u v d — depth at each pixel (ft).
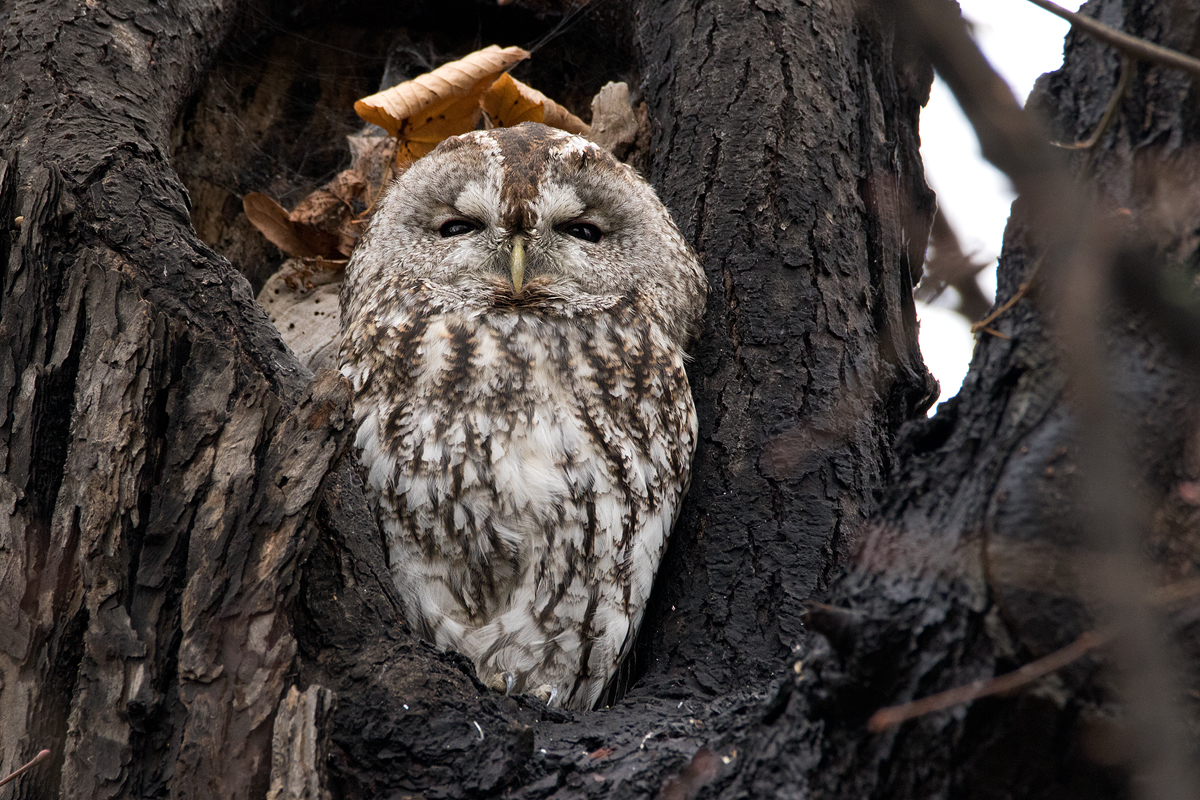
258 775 20.34
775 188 21.34
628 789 20.36
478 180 21.16
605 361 21.02
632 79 22.18
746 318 21.22
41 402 20.57
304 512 20.48
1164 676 16.75
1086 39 20.35
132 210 20.80
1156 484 20.10
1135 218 20.18
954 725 20.11
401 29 22.30
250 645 20.42
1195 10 20.25
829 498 21.02
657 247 21.20
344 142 22.26
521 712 20.57
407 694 20.45
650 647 20.99
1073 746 20.06
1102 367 17.66
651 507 20.99
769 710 20.33
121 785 20.35
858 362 21.17
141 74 21.24
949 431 20.27
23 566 20.48
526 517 20.88
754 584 20.94
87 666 20.42
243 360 20.65
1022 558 20.11
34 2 21.26
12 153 20.93
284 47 22.25
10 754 20.39
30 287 20.67
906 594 20.17
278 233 21.91
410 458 20.92
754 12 21.61
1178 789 15.84
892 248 21.39
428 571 20.90
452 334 21.01
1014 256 20.31
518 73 22.26
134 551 20.48
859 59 21.63
